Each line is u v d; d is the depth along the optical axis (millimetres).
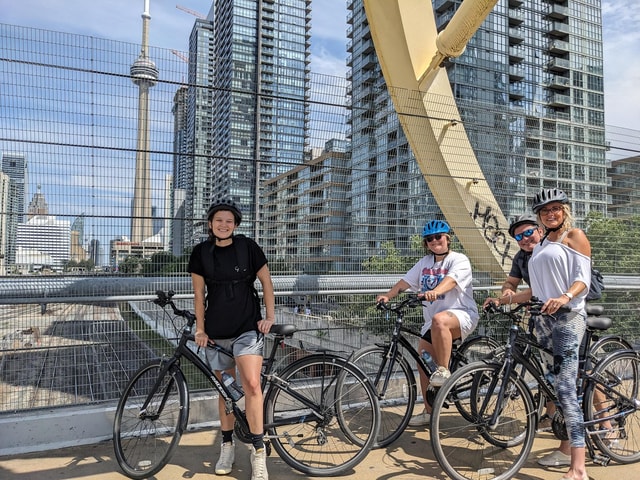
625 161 6320
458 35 5613
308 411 3145
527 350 3236
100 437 3473
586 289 2883
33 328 3502
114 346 3658
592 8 71938
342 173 4746
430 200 5387
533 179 5906
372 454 3350
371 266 4805
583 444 2820
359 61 52688
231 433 3066
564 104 66562
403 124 5305
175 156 3971
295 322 4387
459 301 3541
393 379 3984
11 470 2988
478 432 3139
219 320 2904
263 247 4332
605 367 3240
